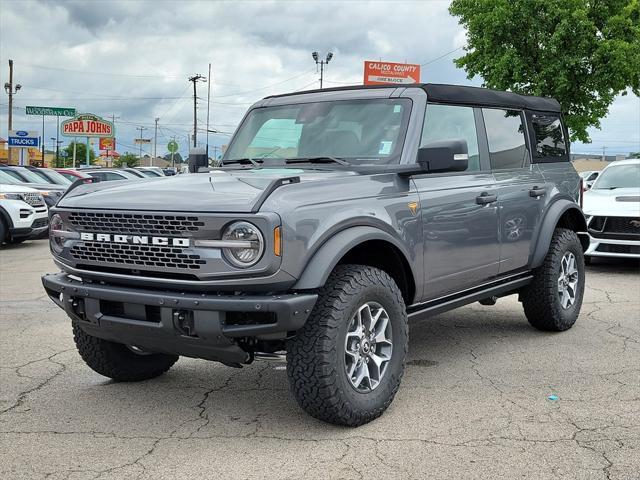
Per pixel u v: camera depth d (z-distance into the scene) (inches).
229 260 135.3
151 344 151.9
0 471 132.2
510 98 227.9
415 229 170.4
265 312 135.0
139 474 130.5
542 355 214.5
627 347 223.6
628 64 844.6
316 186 149.3
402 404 169.0
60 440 148.2
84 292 151.5
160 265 142.5
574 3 848.3
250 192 141.7
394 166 171.9
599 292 328.5
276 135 200.2
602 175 442.9
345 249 144.5
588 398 172.7
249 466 133.6
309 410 147.9
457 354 216.7
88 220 152.9
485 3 891.4
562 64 859.4
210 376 196.7
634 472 129.3
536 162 237.8
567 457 136.2
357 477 128.1
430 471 130.2
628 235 371.2
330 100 197.5
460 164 167.5
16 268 433.7
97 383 190.1
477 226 194.7
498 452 138.9
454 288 192.1
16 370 202.5
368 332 155.3
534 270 235.0
